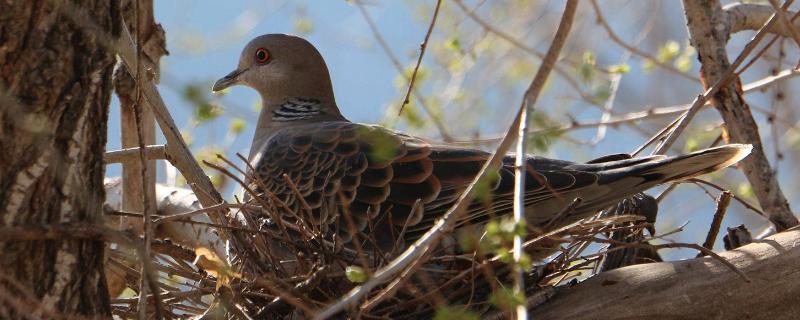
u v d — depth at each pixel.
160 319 7.65
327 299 9.62
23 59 7.09
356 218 10.21
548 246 9.63
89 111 7.45
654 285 9.21
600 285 9.35
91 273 7.57
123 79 11.44
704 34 11.17
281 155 11.06
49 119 7.20
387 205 10.14
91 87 7.41
